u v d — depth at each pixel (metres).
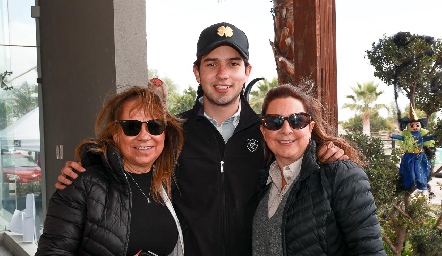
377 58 4.21
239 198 2.09
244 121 2.20
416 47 4.00
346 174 1.58
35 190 5.73
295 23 2.84
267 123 1.77
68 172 1.65
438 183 4.23
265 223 1.83
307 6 2.76
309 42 2.76
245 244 2.08
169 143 1.95
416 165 3.86
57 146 5.02
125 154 1.80
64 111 4.69
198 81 2.29
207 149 2.15
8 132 5.97
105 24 3.35
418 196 4.38
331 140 1.81
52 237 1.55
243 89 2.28
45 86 5.49
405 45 4.05
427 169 3.88
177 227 1.90
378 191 3.89
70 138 4.51
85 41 3.87
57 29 4.80
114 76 3.21
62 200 1.60
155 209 1.85
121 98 1.81
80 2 3.95
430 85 4.01
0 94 5.98
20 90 5.78
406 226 4.36
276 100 1.79
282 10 3.65
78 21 4.05
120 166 1.66
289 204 1.64
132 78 3.28
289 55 3.63
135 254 1.72
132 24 3.29
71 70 4.36
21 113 5.78
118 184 1.67
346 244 1.57
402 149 3.96
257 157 2.16
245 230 2.07
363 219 1.53
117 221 1.62
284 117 1.74
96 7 3.54
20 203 5.73
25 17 5.62
